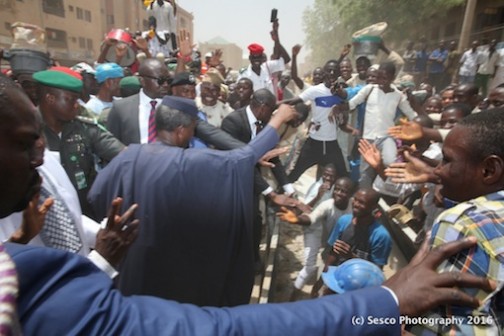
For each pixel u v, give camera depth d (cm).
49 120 249
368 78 539
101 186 203
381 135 479
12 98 77
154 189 191
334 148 536
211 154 198
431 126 397
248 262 220
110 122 331
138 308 73
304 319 79
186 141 215
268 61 664
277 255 453
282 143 530
